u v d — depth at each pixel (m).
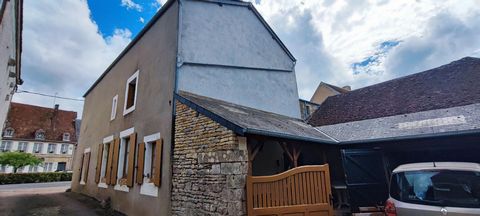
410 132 6.43
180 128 6.05
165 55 7.40
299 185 4.84
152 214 6.31
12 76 11.58
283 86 9.55
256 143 5.19
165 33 7.71
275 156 7.53
